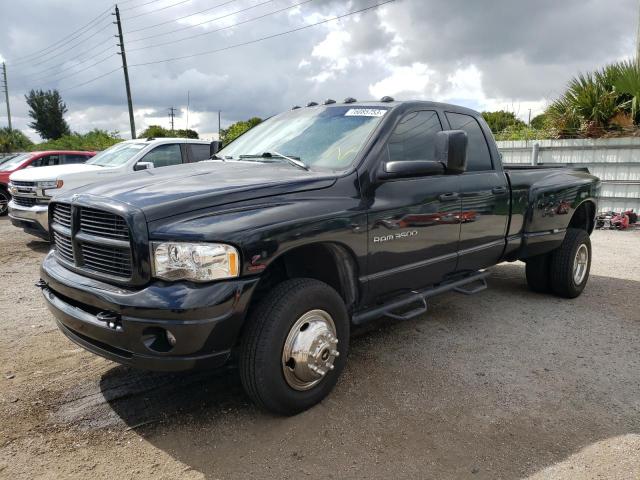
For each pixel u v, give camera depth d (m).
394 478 2.66
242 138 4.79
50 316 5.06
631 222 11.16
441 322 4.96
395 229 3.72
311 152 3.92
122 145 10.34
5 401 3.37
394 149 3.89
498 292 6.04
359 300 3.66
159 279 2.79
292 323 3.07
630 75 12.05
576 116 12.68
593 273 7.03
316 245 3.32
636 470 2.73
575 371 3.92
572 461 2.81
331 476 2.67
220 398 3.44
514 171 5.17
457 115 4.65
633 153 11.27
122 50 31.16
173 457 2.82
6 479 2.62
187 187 3.11
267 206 3.07
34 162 13.00
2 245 8.84
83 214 3.12
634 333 4.73
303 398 3.20
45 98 67.38
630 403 3.45
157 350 2.79
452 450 2.90
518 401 3.45
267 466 2.75
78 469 2.71
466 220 4.38
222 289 2.77
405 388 3.61
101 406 3.33
